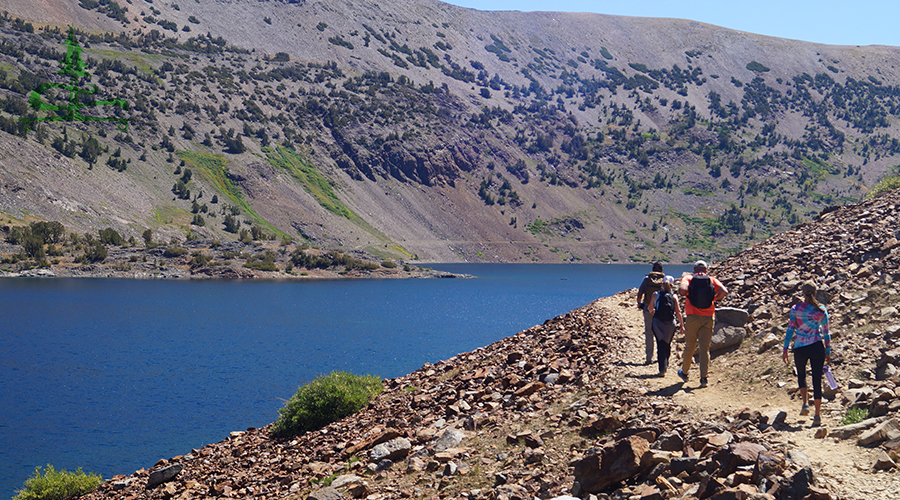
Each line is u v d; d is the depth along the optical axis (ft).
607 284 637.71
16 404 129.18
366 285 577.84
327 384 57.52
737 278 55.06
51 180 630.33
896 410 23.98
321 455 41.60
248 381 156.66
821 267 47.80
